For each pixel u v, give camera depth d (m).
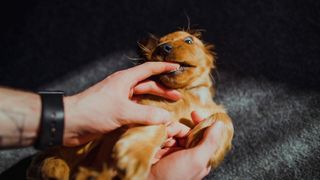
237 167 0.69
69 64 0.82
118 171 0.49
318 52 0.78
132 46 0.82
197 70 0.56
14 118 0.48
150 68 0.53
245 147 0.71
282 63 0.78
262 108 0.74
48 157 0.55
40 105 0.49
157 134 0.51
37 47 0.84
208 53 0.61
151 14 0.85
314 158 0.68
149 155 0.49
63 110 0.49
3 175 0.71
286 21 0.81
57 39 0.84
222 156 0.55
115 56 0.82
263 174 0.68
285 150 0.70
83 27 0.85
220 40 0.81
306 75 0.76
